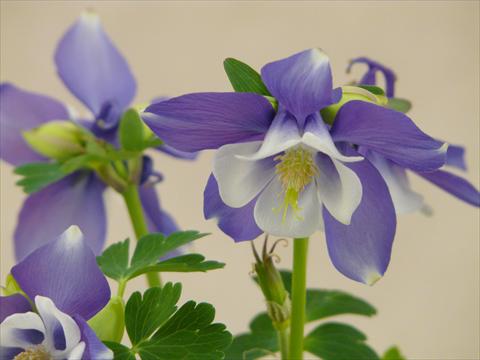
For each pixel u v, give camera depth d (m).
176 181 1.02
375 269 0.39
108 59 0.52
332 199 0.39
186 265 0.40
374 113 0.37
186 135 0.38
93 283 0.36
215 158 0.39
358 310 0.45
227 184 0.39
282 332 0.41
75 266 0.36
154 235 0.41
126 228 0.97
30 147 0.51
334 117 0.38
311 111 0.38
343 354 0.44
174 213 1.02
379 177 0.39
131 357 0.37
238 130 0.39
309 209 0.40
